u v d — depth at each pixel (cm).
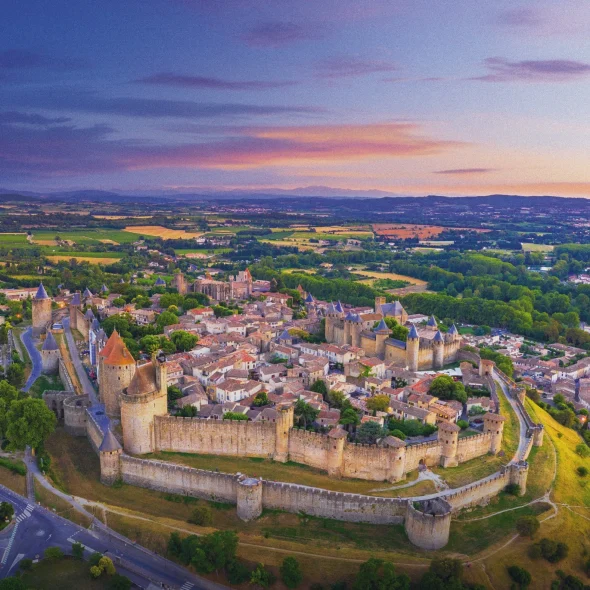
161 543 17475
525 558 17350
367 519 18262
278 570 16588
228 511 18900
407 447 19625
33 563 16312
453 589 15612
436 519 17175
